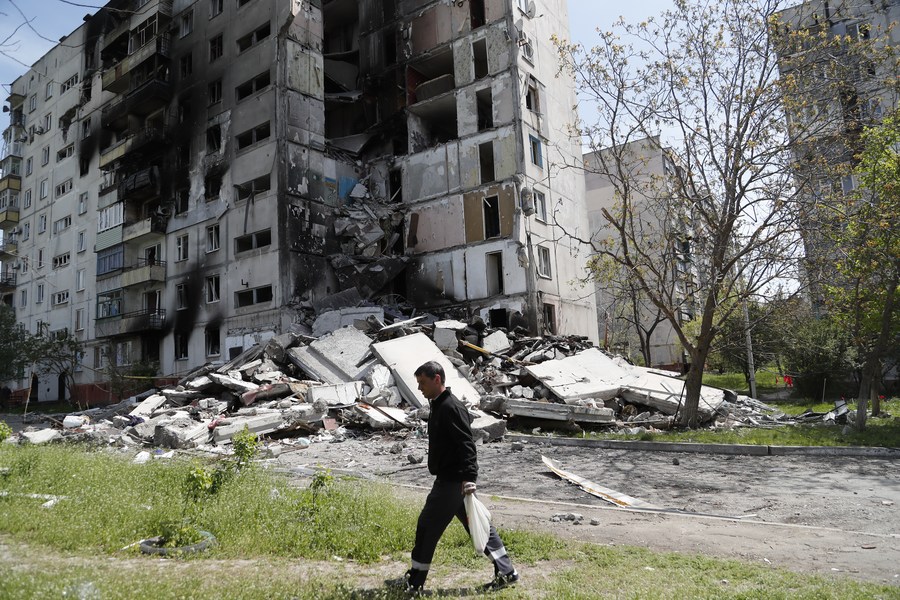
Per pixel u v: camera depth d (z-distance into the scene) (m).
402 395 15.33
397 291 27.45
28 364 33.00
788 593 3.61
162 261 30.02
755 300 14.45
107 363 33.19
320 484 5.88
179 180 29.50
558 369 16.30
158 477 6.87
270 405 14.64
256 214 25.47
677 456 10.20
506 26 24.77
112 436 12.89
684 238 13.73
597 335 28.81
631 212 13.88
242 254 25.73
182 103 30.16
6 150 46.03
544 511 6.44
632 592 3.59
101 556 4.12
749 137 12.34
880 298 13.93
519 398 15.05
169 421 13.09
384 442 12.13
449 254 25.17
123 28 34.31
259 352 18.14
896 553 4.80
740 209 12.23
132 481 6.55
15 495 5.60
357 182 28.22
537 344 19.81
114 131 35.72
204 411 14.55
